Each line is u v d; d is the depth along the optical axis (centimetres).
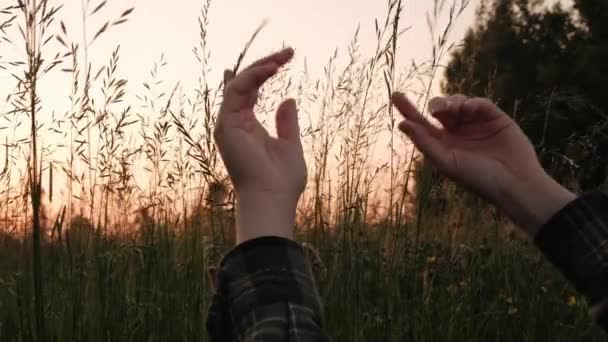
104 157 304
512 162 94
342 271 324
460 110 95
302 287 81
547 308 373
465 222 385
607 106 2106
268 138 88
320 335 79
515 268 389
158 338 296
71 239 300
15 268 302
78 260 289
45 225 293
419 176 326
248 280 81
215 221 301
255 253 82
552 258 92
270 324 78
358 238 330
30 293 266
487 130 96
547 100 379
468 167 95
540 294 377
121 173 310
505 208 94
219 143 86
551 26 2319
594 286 88
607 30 2180
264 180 85
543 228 91
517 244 404
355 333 312
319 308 82
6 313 285
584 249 89
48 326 279
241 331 79
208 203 273
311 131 350
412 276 366
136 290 307
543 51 2108
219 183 272
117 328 289
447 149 96
